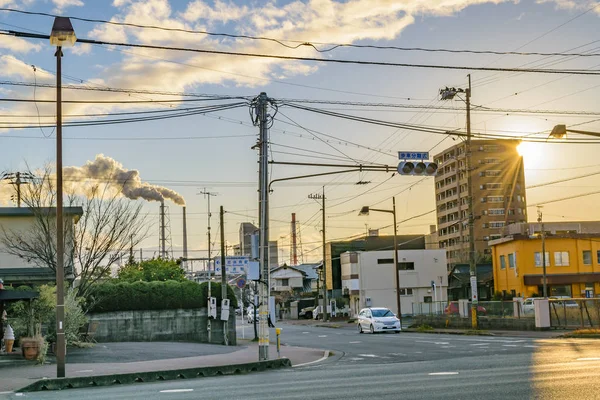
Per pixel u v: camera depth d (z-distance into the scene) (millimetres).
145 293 36750
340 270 88938
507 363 17688
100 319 35875
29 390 16562
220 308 38062
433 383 13781
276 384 15180
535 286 63969
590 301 35219
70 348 27781
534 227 77625
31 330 25641
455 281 79812
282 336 44250
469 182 41219
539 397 11180
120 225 34469
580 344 24719
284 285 111188
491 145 121312
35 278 33844
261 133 23078
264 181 22969
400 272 78250
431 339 33750
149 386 16562
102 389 16297
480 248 117562
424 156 22359
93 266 32562
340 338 39000
